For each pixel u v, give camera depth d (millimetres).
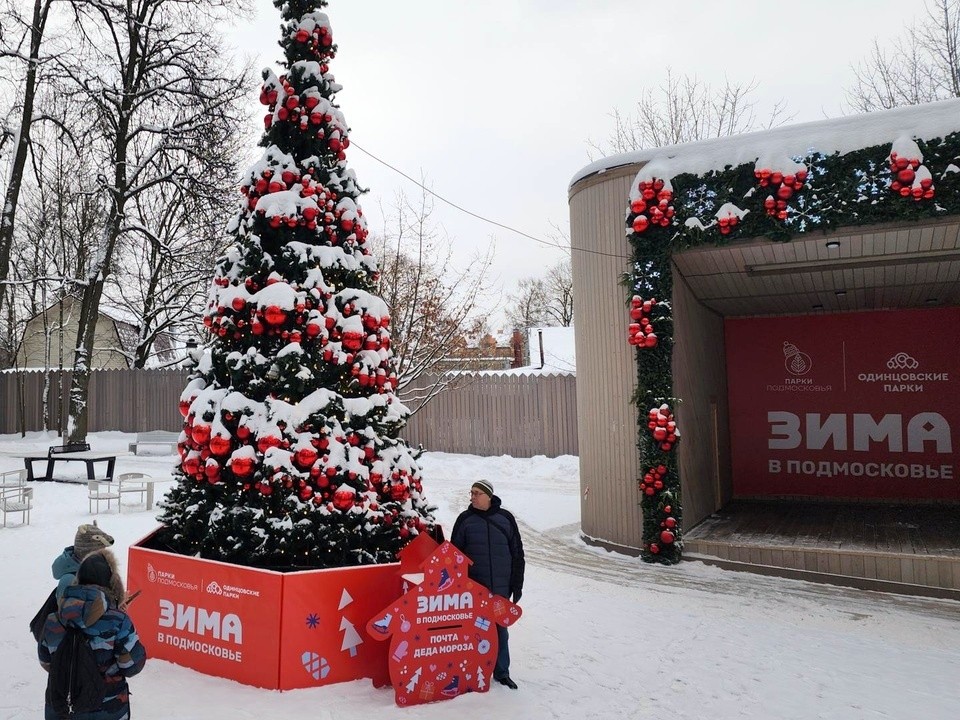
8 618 6414
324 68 6402
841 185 8297
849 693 5266
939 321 13055
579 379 11047
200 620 5328
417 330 18250
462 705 4875
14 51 18703
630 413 9938
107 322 36812
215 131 21047
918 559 8133
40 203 28594
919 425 13102
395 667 4832
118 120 21047
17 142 19266
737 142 9172
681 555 9484
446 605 5047
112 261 25406
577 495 14992
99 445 22391
